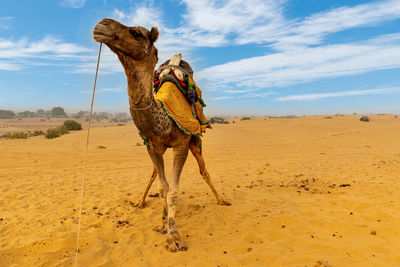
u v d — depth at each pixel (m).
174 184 4.32
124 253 4.05
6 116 136.25
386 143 18.39
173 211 4.30
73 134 25.44
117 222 5.25
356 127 33.31
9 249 4.05
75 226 5.02
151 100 3.73
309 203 6.09
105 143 19.27
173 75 4.74
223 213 5.70
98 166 11.55
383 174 8.94
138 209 6.07
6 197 7.01
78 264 3.71
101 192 7.55
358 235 4.48
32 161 12.20
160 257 3.93
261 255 3.93
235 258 3.86
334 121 45.53
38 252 4.06
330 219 5.11
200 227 5.01
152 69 3.68
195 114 5.05
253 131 29.52
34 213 5.79
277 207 5.93
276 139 22.62
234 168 11.01
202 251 4.09
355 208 5.70
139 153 14.64
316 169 10.30
